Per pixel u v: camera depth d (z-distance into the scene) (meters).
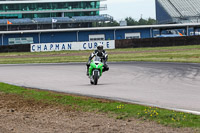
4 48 110.50
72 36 148.00
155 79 33.03
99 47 29.94
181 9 182.25
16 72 46.94
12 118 16.50
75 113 17.38
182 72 39.03
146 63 54.91
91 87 28.08
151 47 108.25
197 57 61.47
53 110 18.42
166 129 13.41
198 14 177.75
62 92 25.20
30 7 180.25
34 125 14.75
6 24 169.38
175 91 24.27
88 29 146.38
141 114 16.00
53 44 110.56
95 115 16.67
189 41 107.62
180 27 158.62
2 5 176.88
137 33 150.75
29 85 31.06
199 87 26.28
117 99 20.77
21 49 110.69
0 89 28.08
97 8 185.88
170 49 92.44
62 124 14.83
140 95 22.59
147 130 13.35
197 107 17.66
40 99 22.16
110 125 14.40
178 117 15.01
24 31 144.12
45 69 50.34
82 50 109.75
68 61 66.12
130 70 44.06
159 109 16.95
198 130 13.02
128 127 13.95
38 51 110.50
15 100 22.36
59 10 182.62
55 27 177.25
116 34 150.25
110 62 60.88
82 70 46.81
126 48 108.75
